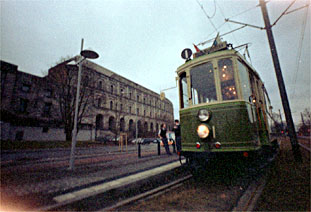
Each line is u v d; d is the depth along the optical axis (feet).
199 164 15.03
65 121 79.92
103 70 144.87
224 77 14.75
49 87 94.99
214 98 14.70
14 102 81.92
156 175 15.99
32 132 83.92
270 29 23.95
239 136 12.90
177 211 8.71
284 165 19.01
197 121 14.69
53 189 12.12
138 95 181.98
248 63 17.60
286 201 9.32
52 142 71.51
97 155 37.06
